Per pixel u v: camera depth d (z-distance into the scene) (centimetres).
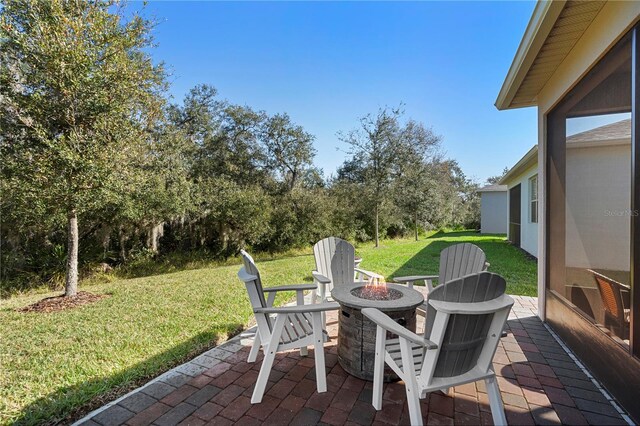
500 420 177
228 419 194
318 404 209
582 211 309
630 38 206
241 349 296
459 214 2234
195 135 1538
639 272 192
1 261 701
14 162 444
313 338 227
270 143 1648
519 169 949
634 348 194
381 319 195
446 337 167
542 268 369
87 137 474
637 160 196
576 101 303
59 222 573
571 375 244
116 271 862
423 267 736
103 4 480
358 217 1395
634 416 192
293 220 1186
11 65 450
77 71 448
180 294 502
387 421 191
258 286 235
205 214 1050
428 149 1705
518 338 316
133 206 790
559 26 251
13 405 210
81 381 241
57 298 497
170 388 229
